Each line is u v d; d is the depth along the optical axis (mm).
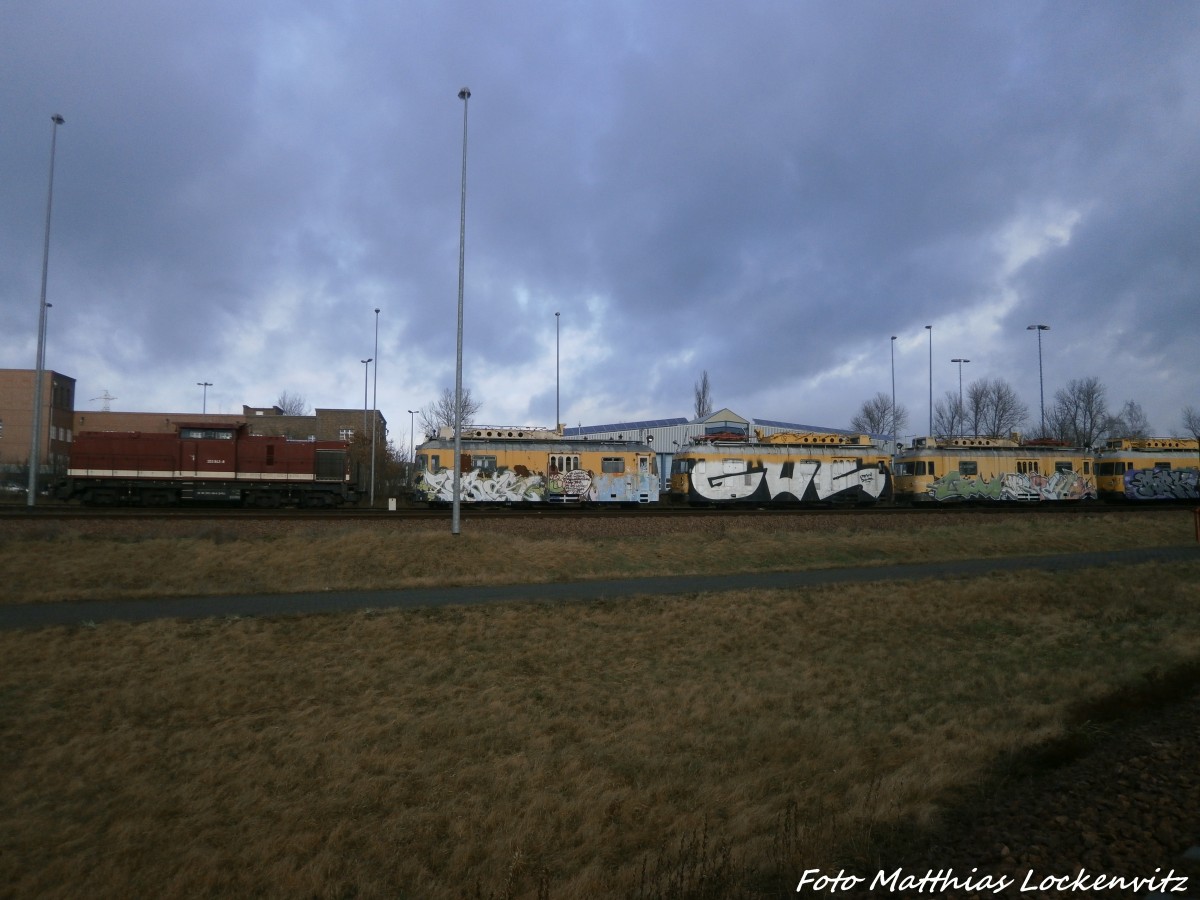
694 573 25500
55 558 22094
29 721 12547
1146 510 43469
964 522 36094
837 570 26500
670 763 11375
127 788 10547
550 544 27250
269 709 13531
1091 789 8844
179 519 27016
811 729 12547
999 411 86000
